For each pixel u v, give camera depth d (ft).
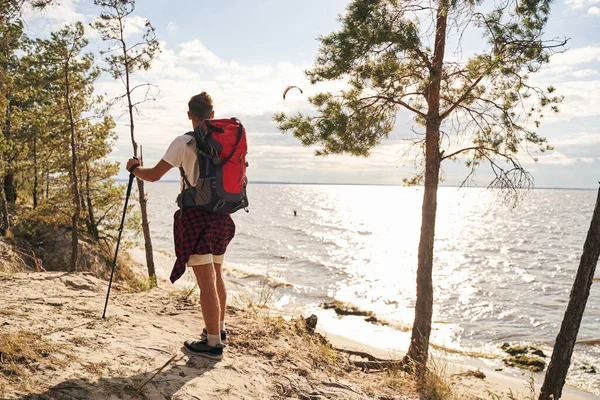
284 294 97.19
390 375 16.57
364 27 30.71
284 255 158.30
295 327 17.57
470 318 83.97
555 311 89.25
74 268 55.98
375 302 93.25
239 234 222.89
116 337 11.99
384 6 30.91
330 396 12.19
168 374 10.49
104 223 72.95
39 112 59.31
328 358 15.70
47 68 53.21
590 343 68.59
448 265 147.84
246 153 11.21
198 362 11.53
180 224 11.05
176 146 10.39
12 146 58.75
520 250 188.96
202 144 10.50
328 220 338.13
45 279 17.62
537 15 29.17
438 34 32.35
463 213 481.87
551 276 128.36
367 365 20.45
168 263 113.19
